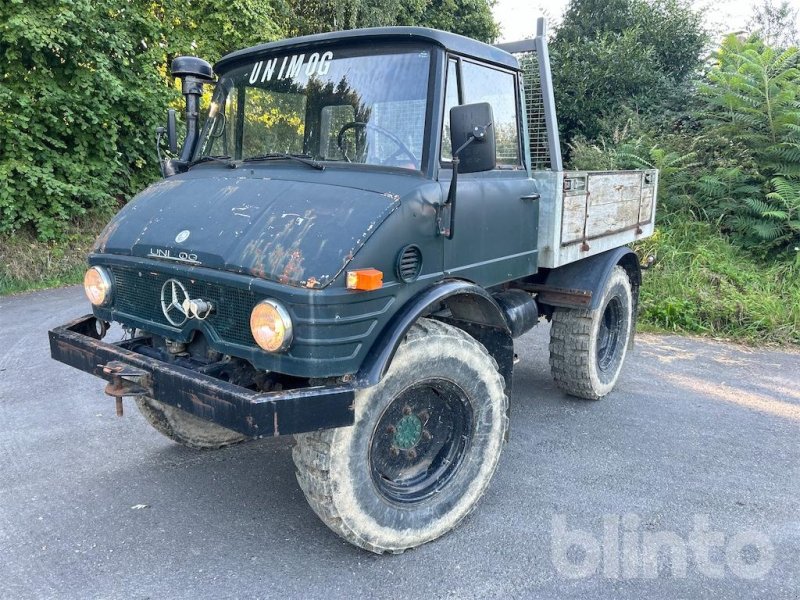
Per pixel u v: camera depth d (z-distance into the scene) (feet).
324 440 8.98
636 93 44.29
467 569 9.80
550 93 15.48
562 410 16.39
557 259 13.89
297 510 11.43
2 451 13.38
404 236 9.38
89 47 32.37
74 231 33.63
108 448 13.66
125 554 10.02
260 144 12.25
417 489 10.38
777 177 31.01
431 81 10.41
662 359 21.08
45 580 9.34
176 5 39.29
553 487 12.33
